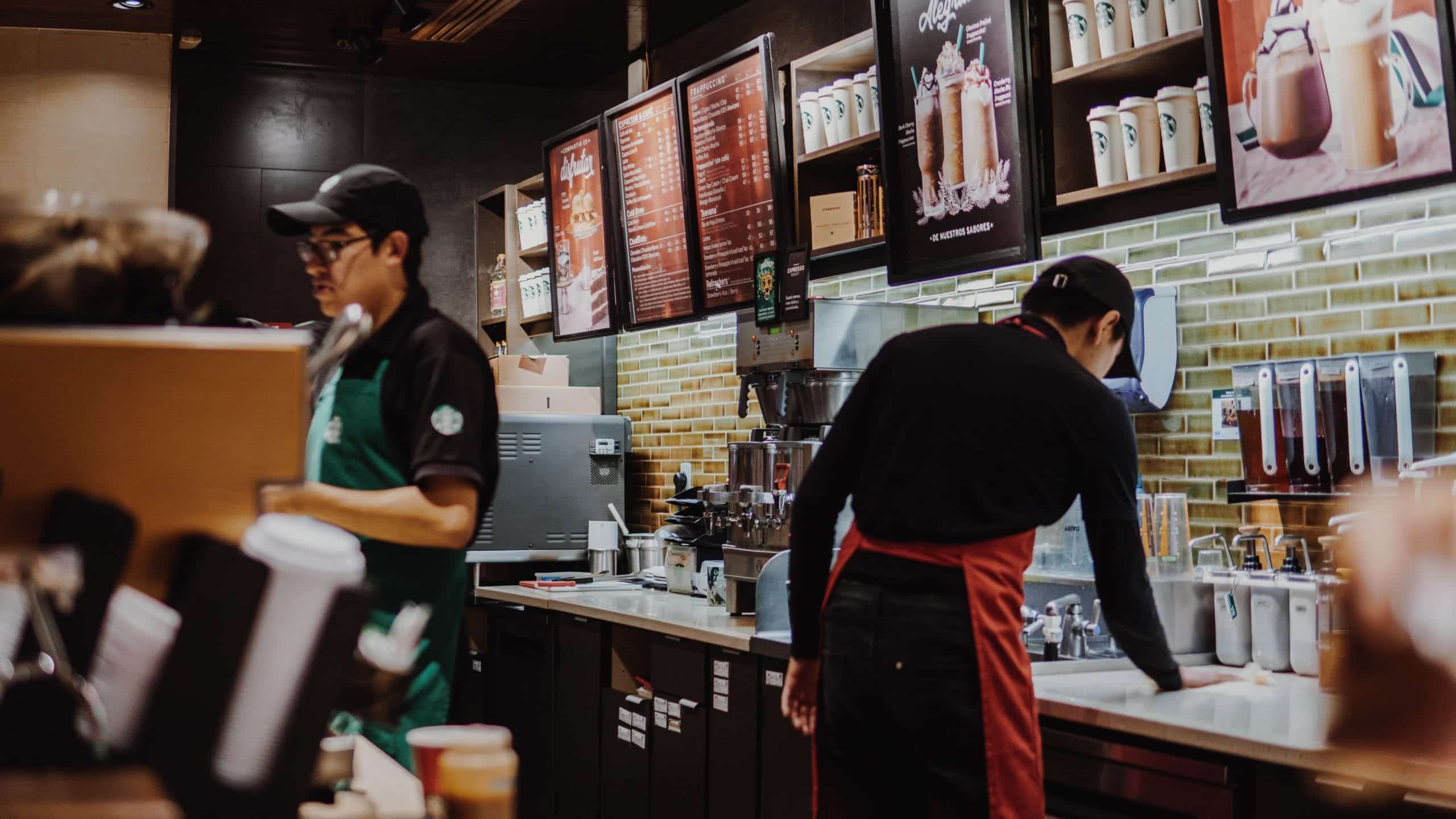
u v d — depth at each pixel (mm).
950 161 3719
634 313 5387
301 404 1167
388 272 2184
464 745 1152
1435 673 695
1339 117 2744
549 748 4645
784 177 4516
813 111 4438
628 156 5297
